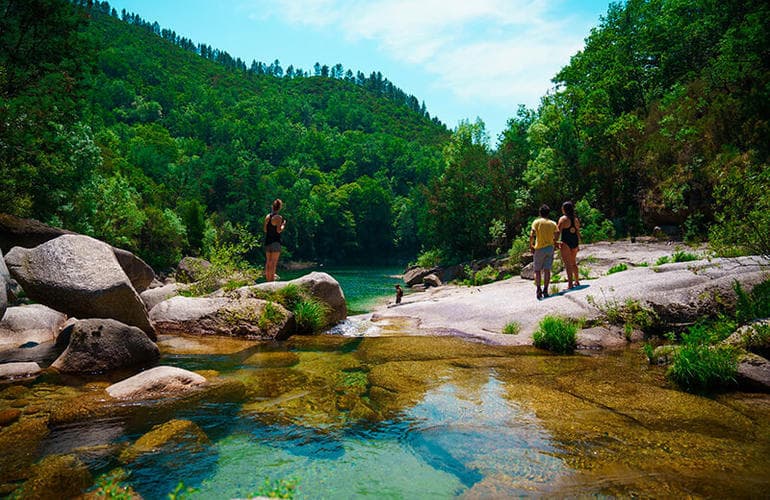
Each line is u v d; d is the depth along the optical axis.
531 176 33.12
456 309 11.66
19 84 15.99
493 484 3.41
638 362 6.95
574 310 9.51
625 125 28.12
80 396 5.14
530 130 36.16
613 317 8.91
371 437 4.29
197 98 185.75
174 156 116.44
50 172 22.58
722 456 3.80
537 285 11.03
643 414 4.79
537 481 3.44
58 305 7.86
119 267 8.22
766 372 5.55
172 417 4.68
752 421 4.57
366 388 5.69
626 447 4.00
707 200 19.92
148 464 3.70
